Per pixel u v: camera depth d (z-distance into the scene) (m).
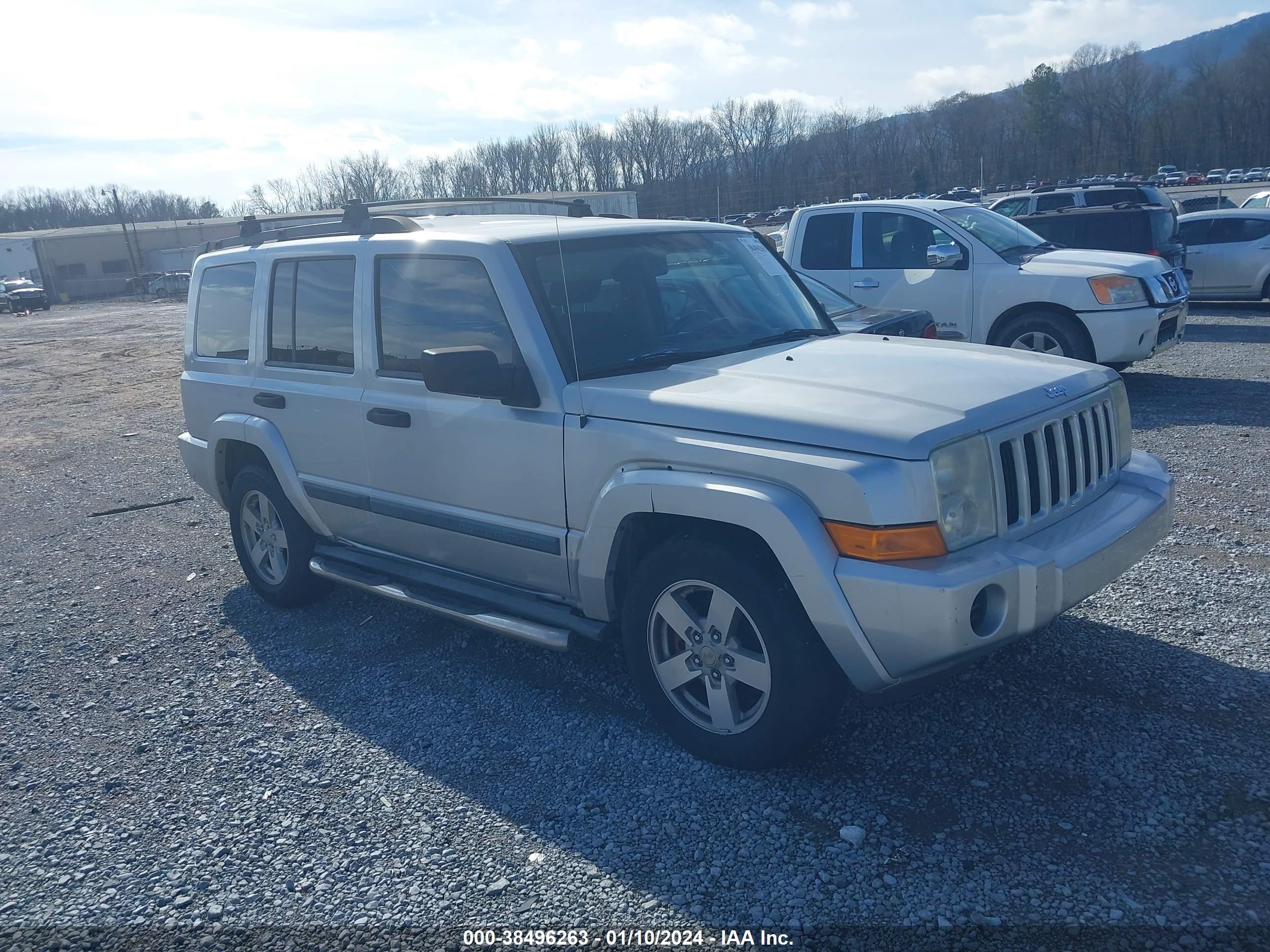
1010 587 3.09
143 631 5.45
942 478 3.07
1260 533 5.52
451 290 4.24
